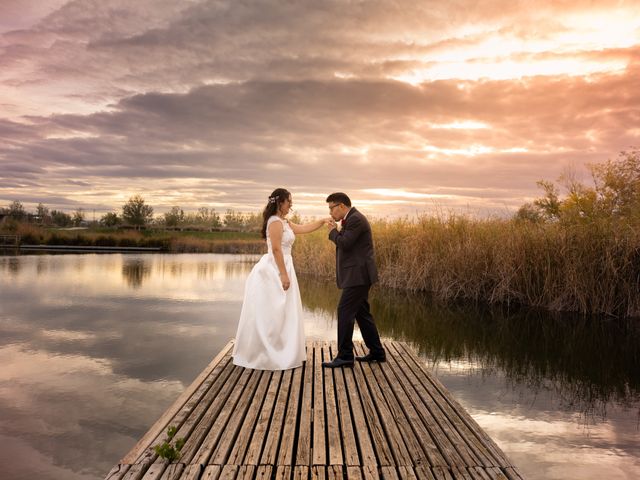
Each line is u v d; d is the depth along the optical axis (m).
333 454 3.22
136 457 3.12
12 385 6.06
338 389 4.64
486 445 3.39
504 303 12.34
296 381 4.87
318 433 3.57
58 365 6.95
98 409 5.27
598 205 14.55
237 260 28.17
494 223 14.48
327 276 17.78
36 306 11.87
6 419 5.02
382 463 3.12
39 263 24.45
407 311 11.27
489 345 8.30
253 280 5.41
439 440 3.47
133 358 7.29
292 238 5.45
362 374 5.21
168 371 6.65
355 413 4.02
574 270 11.23
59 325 9.70
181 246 39.94
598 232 11.55
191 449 3.25
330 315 10.72
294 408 4.04
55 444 4.43
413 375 5.19
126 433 4.68
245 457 3.15
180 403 4.14
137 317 10.56
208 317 10.59
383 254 16.44
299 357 5.37
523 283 12.32
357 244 5.45
